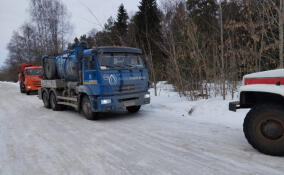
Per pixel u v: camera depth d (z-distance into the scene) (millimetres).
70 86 7883
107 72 6137
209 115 6531
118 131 5375
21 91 19688
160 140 4520
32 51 32625
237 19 8531
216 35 9008
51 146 4430
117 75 6281
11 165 3561
